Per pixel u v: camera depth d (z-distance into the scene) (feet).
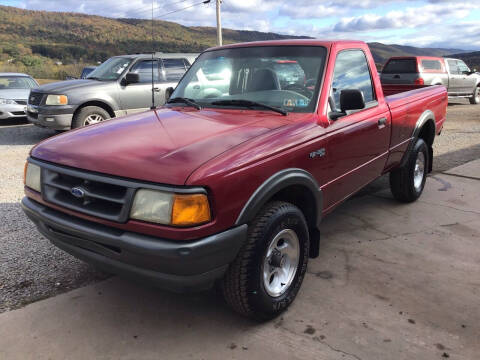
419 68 46.80
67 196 8.24
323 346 8.21
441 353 8.02
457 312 9.35
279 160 8.43
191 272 7.14
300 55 11.28
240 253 7.97
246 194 7.71
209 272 7.36
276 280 9.06
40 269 11.12
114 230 7.47
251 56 11.79
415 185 16.49
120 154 7.82
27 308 9.37
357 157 11.64
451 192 18.15
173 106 11.72
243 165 7.64
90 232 7.59
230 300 8.38
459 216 15.33
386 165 14.07
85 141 8.76
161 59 30.50
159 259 7.02
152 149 7.88
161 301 9.78
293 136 9.00
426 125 17.15
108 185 7.59
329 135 10.07
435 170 21.76
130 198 7.19
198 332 8.68
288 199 9.72
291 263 9.33
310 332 8.64
